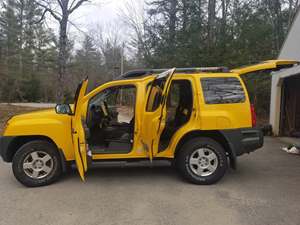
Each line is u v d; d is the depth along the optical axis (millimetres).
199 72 5973
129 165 7117
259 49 16375
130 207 4609
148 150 5734
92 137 6051
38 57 47062
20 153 5512
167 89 5398
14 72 33500
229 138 5711
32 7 27656
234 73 5887
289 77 11977
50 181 5648
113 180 5969
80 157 5375
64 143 5594
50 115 5688
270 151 9023
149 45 21625
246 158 8055
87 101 5879
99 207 4613
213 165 5719
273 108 12875
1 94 38125
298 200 4910
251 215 4324
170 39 19625
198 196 5078
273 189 5453
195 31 17938
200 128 5664
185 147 5711
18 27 36500
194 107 5723
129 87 5941
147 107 5715
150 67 19562
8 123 5699
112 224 4051
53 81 47469
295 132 12312
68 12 19562
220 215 4324
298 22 10555
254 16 17578
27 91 45312
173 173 6461
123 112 7133
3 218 4234
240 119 5781
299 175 6371
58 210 4500
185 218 4227
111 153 5773
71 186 5598
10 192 5297
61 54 19875
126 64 39000
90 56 43719
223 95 5770
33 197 5043
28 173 5566
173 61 17391
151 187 5547
